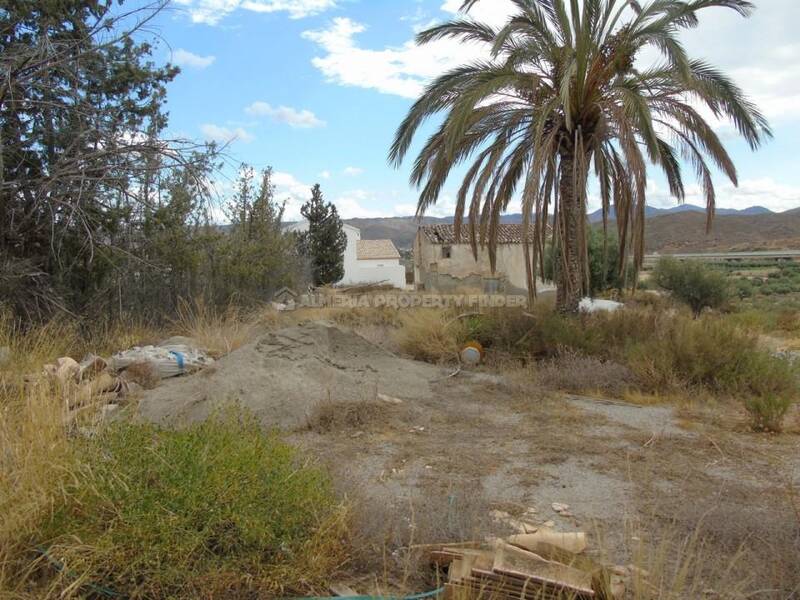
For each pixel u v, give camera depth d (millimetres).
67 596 2566
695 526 3756
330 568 3082
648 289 31266
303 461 4051
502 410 7234
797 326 18141
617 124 9680
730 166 10500
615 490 4551
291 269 19234
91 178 9594
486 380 9016
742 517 3777
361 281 43375
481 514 3781
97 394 5449
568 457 5375
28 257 10141
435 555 3172
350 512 3422
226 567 2783
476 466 5098
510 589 2750
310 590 2943
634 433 6152
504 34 9375
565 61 10273
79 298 11156
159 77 12164
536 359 10578
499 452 5543
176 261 12734
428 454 5426
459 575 2895
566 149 11250
